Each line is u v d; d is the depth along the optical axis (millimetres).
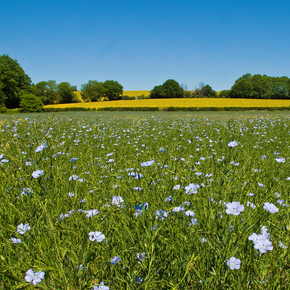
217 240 1521
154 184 2176
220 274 1441
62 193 2008
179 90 97062
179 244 1611
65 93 94938
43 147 2291
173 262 1577
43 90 93062
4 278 1396
